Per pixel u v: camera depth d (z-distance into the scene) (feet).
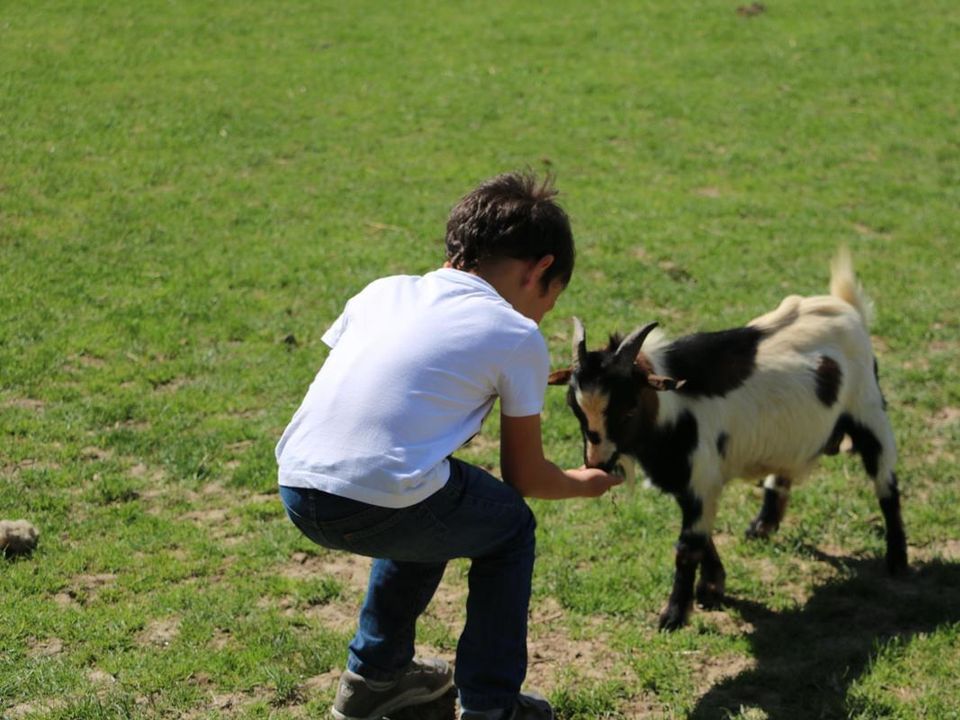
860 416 18.90
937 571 18.24
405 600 12.94
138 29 57.16
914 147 45.27
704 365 17.20
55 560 18.15
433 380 11.39
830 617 16.98
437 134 45.57
